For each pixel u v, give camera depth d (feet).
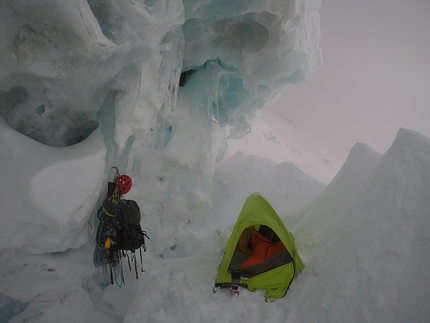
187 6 13.30
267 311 10.78
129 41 10.68
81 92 10.87
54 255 12.23
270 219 12.57
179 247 18.35
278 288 11.59
